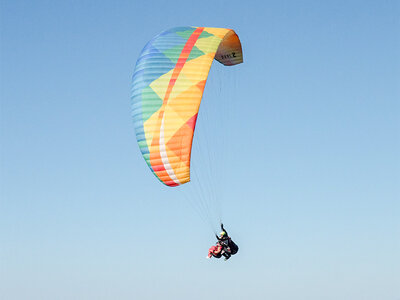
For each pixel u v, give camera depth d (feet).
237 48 105.81
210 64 94.32
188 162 92.43
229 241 93.61
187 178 92.73
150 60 95.45
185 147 92.02
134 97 95.09
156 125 92.58
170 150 92.27
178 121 92.07
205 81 93.25
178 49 95.91
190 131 91.81
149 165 93.76
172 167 92.63
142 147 93.61
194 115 91.97
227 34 100.22
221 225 93.71
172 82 93.45
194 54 95.14
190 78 93.40
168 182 93.71
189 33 98.68
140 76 95.14
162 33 99.09
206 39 97.25
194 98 92.48
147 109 93.15
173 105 92.53
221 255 94.07
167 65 94.63
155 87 93.66
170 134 92.12
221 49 106.11
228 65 110.93
